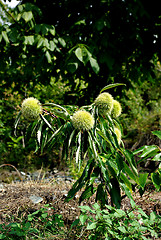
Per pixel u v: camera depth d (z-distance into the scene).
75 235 1.93
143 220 1.55
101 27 2.68
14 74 4.85
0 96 5.70
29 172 5.54
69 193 1.74
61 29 3.74
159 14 2.91
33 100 1.55
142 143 5.76
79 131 1.53
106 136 1.61
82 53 2.85
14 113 6.58
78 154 1.48
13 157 6.08
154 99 7.21
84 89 4.81
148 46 3.46
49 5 3.66
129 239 1.43
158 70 6.12
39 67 3.44
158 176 1.61
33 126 1.62
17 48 3.68
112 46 3.02
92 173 1.73
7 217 2.31
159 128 6.00
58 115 1.60
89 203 2.63
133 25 3.05
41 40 3.03
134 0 2.64
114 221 1.69
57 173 5.21
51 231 2.01
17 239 1.88
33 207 2.53
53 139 1.69
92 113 1.59
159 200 2.61
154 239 1.76
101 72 4.12
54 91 7.16
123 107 6.87
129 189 1.62
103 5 2.97
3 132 6.23
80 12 3.43
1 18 4.96
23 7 3.03
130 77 4.31
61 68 3.58
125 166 1.58
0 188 3.31
